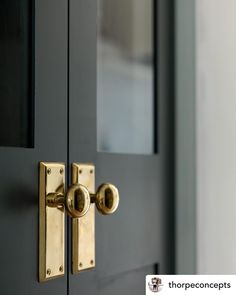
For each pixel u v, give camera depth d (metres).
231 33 1.08
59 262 0.80
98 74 0.94
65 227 0.82
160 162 1.08
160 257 1.06
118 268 0.94
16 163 0.74
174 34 1.13
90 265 0.86
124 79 1.01
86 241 0.85
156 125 1.08
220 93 1.09
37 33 0.78
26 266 0.75
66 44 0.83
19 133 0.76
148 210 1.03
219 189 1.08
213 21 1.10
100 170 0.90
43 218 0.78
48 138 0.79
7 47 0.75
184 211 1.11
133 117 1.03
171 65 1.12
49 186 0.78
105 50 0.96
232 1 1.08
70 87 0.84
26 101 0.77
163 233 1.08
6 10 0.75
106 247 0.91
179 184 1.12
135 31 1.04
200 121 1.11
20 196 0.74
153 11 1.08
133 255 0.98
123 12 1.02
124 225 0.96
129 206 0.97
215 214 1.09
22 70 0.77
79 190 0.76
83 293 0.86
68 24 0.84
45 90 0.79
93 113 0.89
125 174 0.96
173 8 1.13
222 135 1.08
